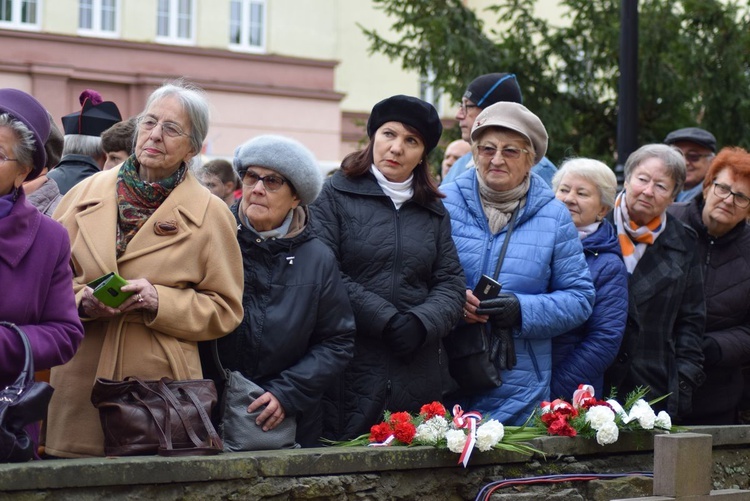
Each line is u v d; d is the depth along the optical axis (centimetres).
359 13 2709
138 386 427
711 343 636
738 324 654
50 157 512
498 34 1534
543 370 550
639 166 615
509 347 539
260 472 427
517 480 495
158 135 449
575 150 1491
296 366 471
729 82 1476
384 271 512
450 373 542
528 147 552
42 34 2300
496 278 547
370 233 514
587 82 1511
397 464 464
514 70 1484
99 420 445
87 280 445
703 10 1473
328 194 522
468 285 550
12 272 402
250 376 471
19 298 402
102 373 441
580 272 557
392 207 523
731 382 654
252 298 475
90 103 597
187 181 464
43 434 491
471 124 650
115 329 445
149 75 2395
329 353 477
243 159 482
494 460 492
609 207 608
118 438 420
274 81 2533
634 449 540
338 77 2694
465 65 1470
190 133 455
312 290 476
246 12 2520
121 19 2384
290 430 468
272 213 479
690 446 462
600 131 1516
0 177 400
